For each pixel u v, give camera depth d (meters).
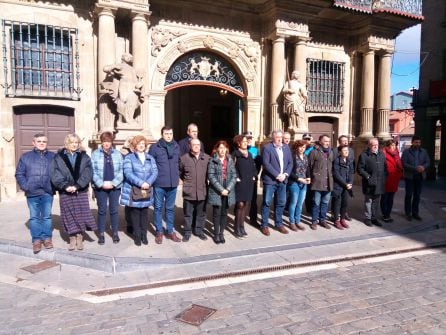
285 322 3.48
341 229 6.68
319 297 4.04
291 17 10.80
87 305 3.83
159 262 4.82
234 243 5.77
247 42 11.16
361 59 13.05
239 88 11.52
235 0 10.52
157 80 10.05
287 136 6.53
